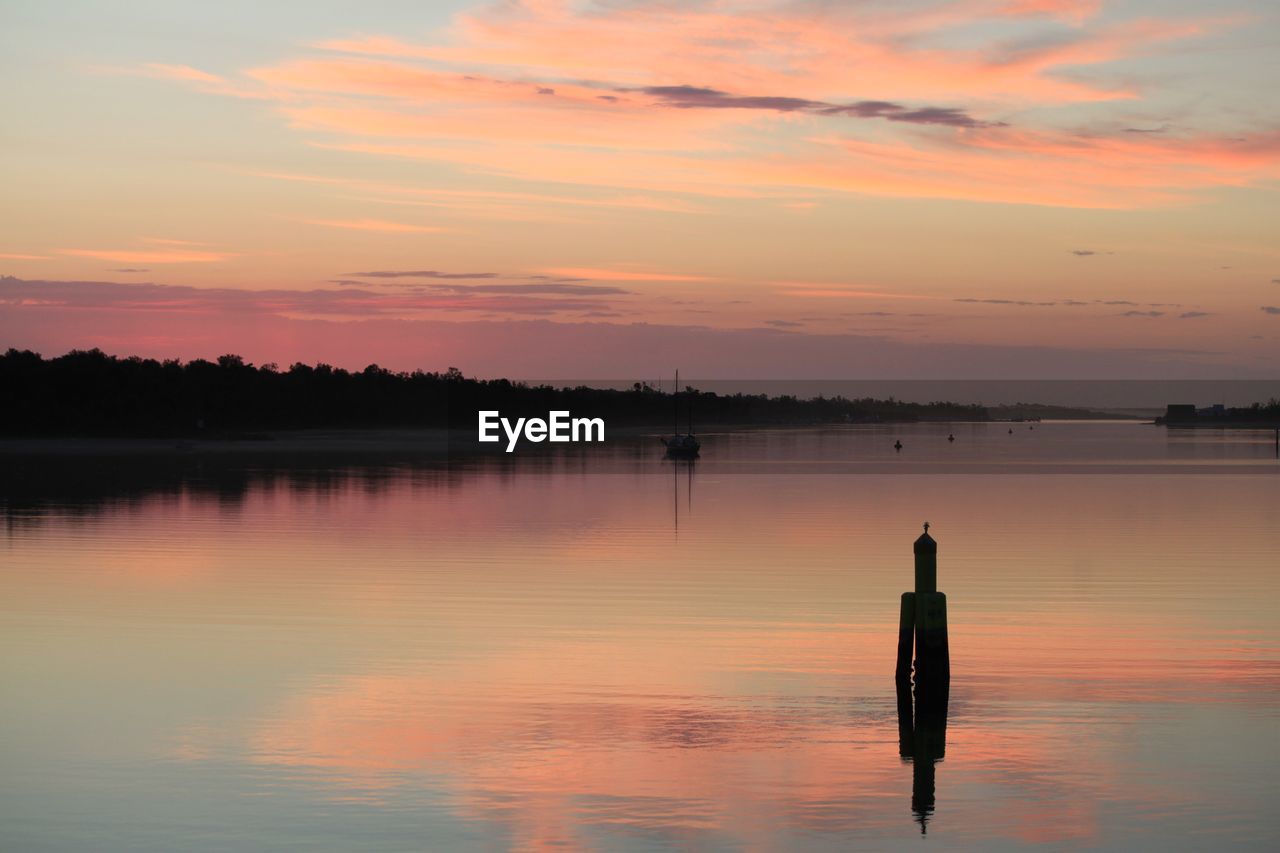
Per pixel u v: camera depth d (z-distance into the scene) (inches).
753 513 2225.6
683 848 551.8
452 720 751.7
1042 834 569.0
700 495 2706.7
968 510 2311.8
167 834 565.6
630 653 946.7
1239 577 1366.9
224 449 5457.7
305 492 2726.4
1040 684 848.9
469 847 551.8
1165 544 1708.9
